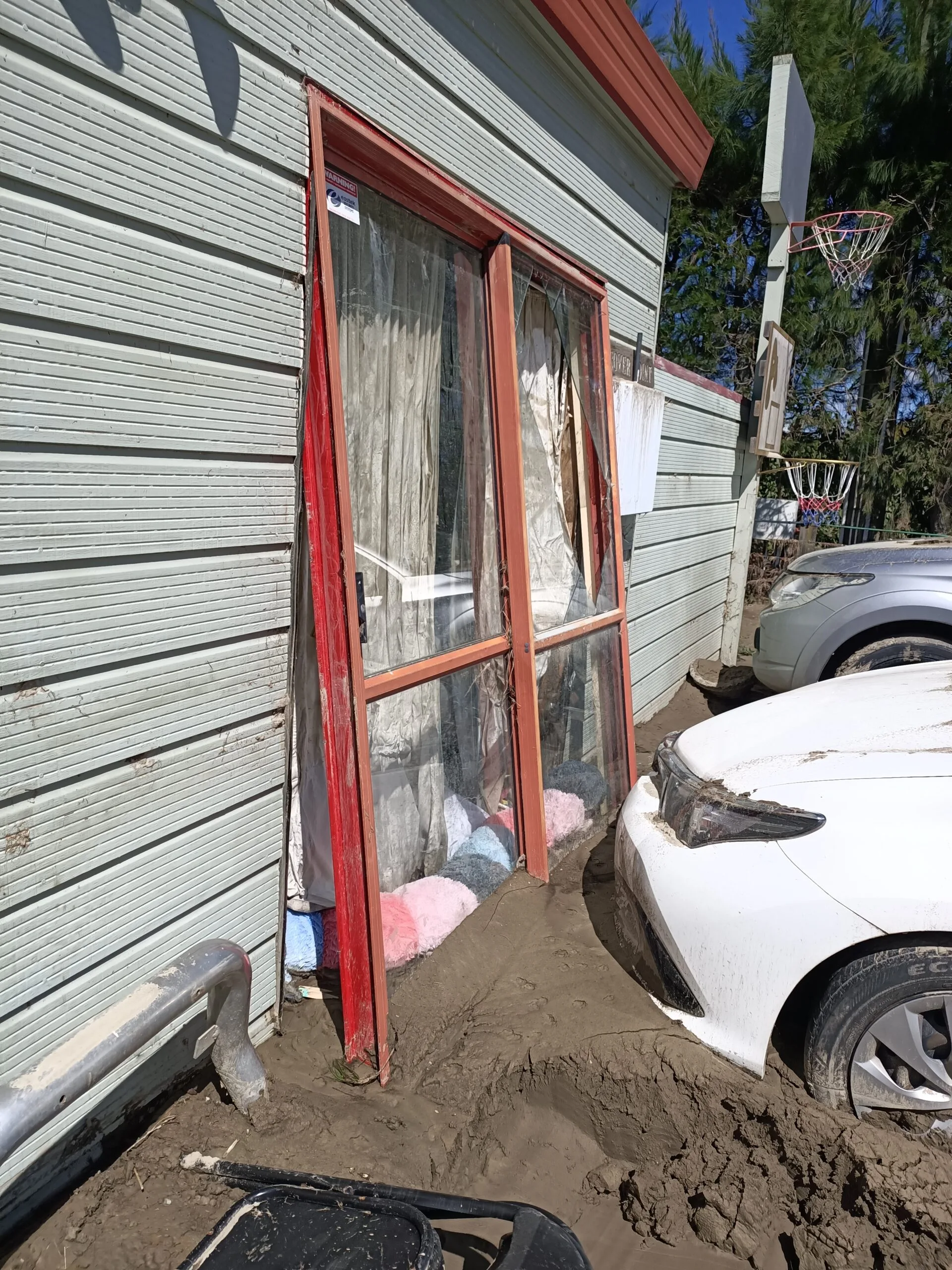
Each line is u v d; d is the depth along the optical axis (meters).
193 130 1.81
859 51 14.52
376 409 2.66
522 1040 2.36
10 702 1.56
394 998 2.49
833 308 14.70
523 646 3.28
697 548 6.77
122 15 1.62
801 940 2.08
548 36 3.22
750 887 2.17
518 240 3.17
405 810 2.80
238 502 2.04
